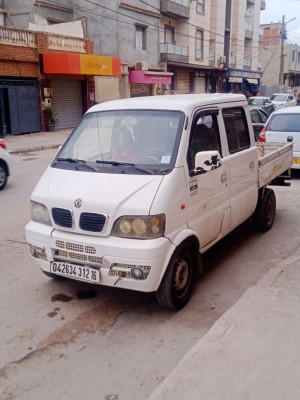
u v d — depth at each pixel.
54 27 21.75
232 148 4.80
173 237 3.61
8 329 3.62
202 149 4.18
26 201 8.05
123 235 3.48
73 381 2.95
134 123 4.22
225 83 39.78
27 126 20.00
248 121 5.27
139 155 3.96
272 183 7.00
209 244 4.37
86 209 3.56
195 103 4.23
